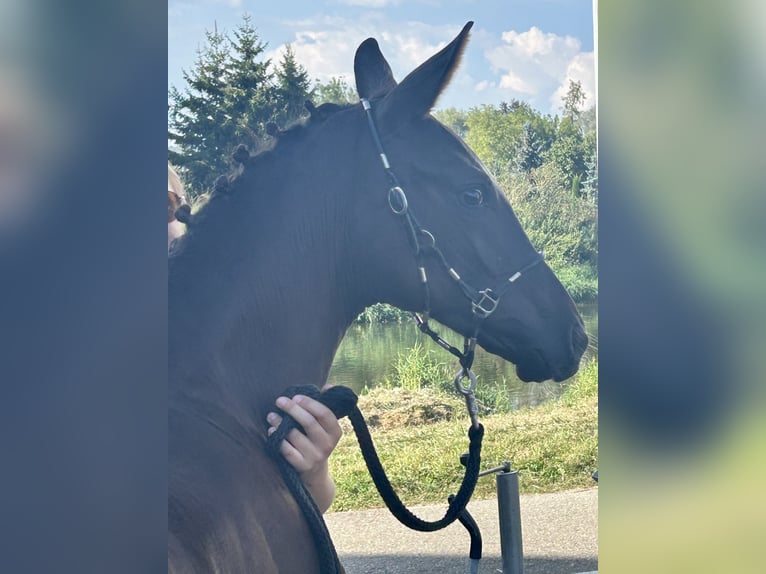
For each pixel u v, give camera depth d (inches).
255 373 48.1
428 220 51.7
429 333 54.9
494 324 54.5
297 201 49.9
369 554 125.1
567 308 56.4
